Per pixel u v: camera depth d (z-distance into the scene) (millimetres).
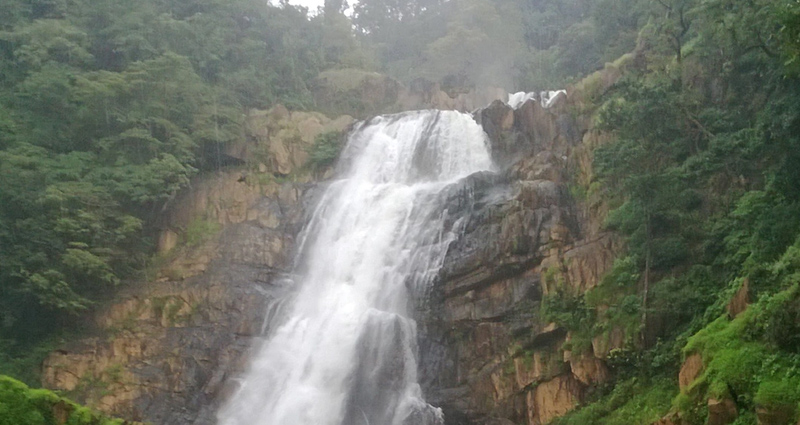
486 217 37750
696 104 35781
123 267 41062
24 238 39031
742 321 24250
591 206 36531
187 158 44875
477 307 35812
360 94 58031
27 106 44750
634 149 32625
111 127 45688
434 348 36094
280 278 42250
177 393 37156
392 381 35562
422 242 39906
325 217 44344
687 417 23656
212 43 53375
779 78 29438
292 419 35875
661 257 31656
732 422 21953
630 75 39188
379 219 42438
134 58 49781
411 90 59000
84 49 48031
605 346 30547
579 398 31250
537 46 75188
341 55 65312
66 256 38188
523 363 33375
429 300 37250
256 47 55875
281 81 56531
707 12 36094
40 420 27562
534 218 36344
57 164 41844
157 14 53062
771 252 27438
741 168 32281
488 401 33812
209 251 42344
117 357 37969
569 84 53250
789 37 24203
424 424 34156
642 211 32094
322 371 36844
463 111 57625
